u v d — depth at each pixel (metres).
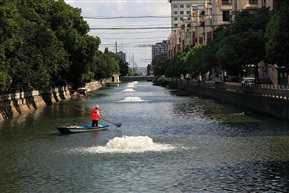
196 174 23.59
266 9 57.94
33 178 23.64
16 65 53.69
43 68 61.06
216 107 65.81
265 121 45.44
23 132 41.19
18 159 28.61
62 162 27.34
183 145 32.25
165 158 27.73
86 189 21.44
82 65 88.19
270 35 45.91
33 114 59.66
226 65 64.00
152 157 28.09
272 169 24.25
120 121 49.38
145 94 109.56
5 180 23.33
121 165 26.05
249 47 55.41
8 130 42.81
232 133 37.66
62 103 81.75
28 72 56.59
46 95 79.56
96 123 42.06
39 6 70.12
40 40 61.12
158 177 23.19
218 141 33.69
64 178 23.52
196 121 47.62
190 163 26.22
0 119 51.81
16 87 61.28
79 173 24.47
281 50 41.44
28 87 58.22
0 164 27.22
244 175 23.12
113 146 31.59
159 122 47.66
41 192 21.14
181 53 149.38
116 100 87.75
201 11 163.38
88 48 87.94
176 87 147.88
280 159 26.72
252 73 90.38
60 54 71.31
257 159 26.86
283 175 22.94
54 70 68.00
